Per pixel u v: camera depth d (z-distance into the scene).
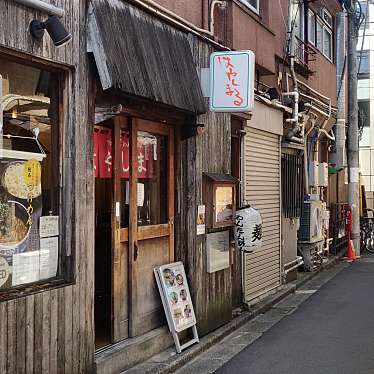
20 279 5.06
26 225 5.12
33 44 4.93
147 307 7.04
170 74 6.85
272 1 11.80
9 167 4.98
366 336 8.21
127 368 6.28
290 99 12.88
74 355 5.41
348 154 18.73
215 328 8.29
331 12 18.69
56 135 5.46
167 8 7.51
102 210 7.07
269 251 11.45
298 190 13.88
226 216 8.61
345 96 20.39
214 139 8.39
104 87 5.53
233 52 7.61
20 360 4.78
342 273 14.89
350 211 18.36
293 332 8.53
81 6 5.52
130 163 6.73
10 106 5.02
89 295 5.62
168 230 7.50
